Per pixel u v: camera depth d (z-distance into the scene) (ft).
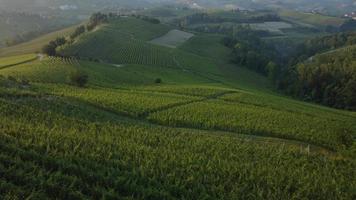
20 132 122.11
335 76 408.87
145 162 115.24
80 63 350.64
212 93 283.18
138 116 211.20
